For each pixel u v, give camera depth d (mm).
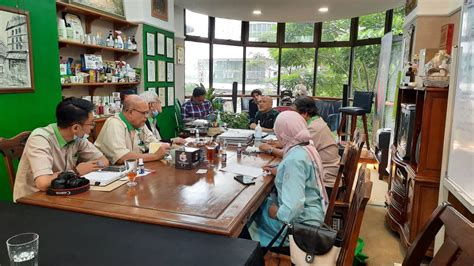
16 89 2621
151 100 3090
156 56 4867
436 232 1064
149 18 4609
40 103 2859
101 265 1006
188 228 1277
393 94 5199
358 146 2254
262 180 1888
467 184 1821
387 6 5293
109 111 3957
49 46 2928
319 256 1396
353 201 1438
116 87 4434
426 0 3494
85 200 1527
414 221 2494
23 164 1829
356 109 5301
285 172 1704
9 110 2588
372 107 5902
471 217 1932
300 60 7398
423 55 2934
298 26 7273
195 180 1854
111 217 1373
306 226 1474
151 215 1363
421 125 2498
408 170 2635
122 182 1788
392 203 3006
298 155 1710
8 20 2533
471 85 1822
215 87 7215
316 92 7359
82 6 3521
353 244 1204
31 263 952
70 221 1329
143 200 1534
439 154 2418
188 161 2070
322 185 1807
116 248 1115
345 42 6820
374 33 6258
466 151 1852
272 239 1821
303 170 1684
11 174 1970
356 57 6688
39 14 2809
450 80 2133
